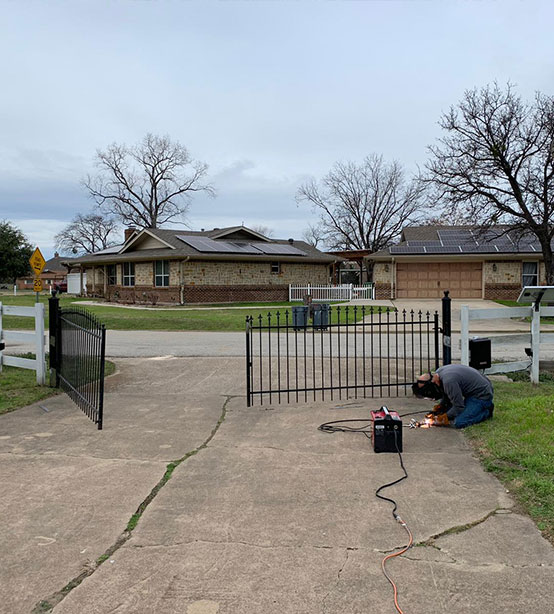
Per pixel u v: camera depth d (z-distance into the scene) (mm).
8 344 14484
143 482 4477
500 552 3275
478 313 7816
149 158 54531
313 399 7617
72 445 5508
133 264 32656
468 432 5637
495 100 21375
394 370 9930
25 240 59188
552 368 9398
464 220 28297
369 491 4242
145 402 7453
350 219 54656
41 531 3615
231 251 30641
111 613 2740
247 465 4879
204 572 3096
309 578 3027
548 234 20719
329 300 31641
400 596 2852
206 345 13930
